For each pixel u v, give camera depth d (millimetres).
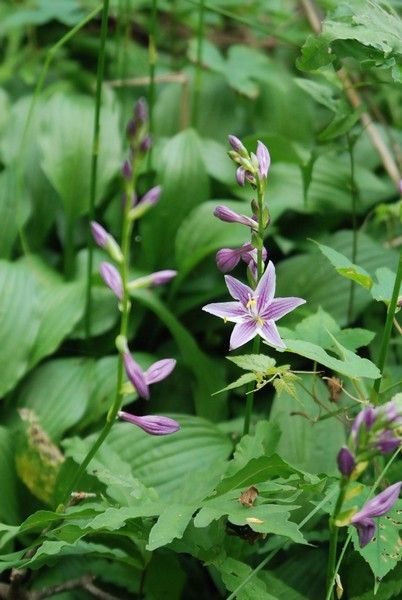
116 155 1479
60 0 1661
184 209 1463
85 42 1734
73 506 1190
